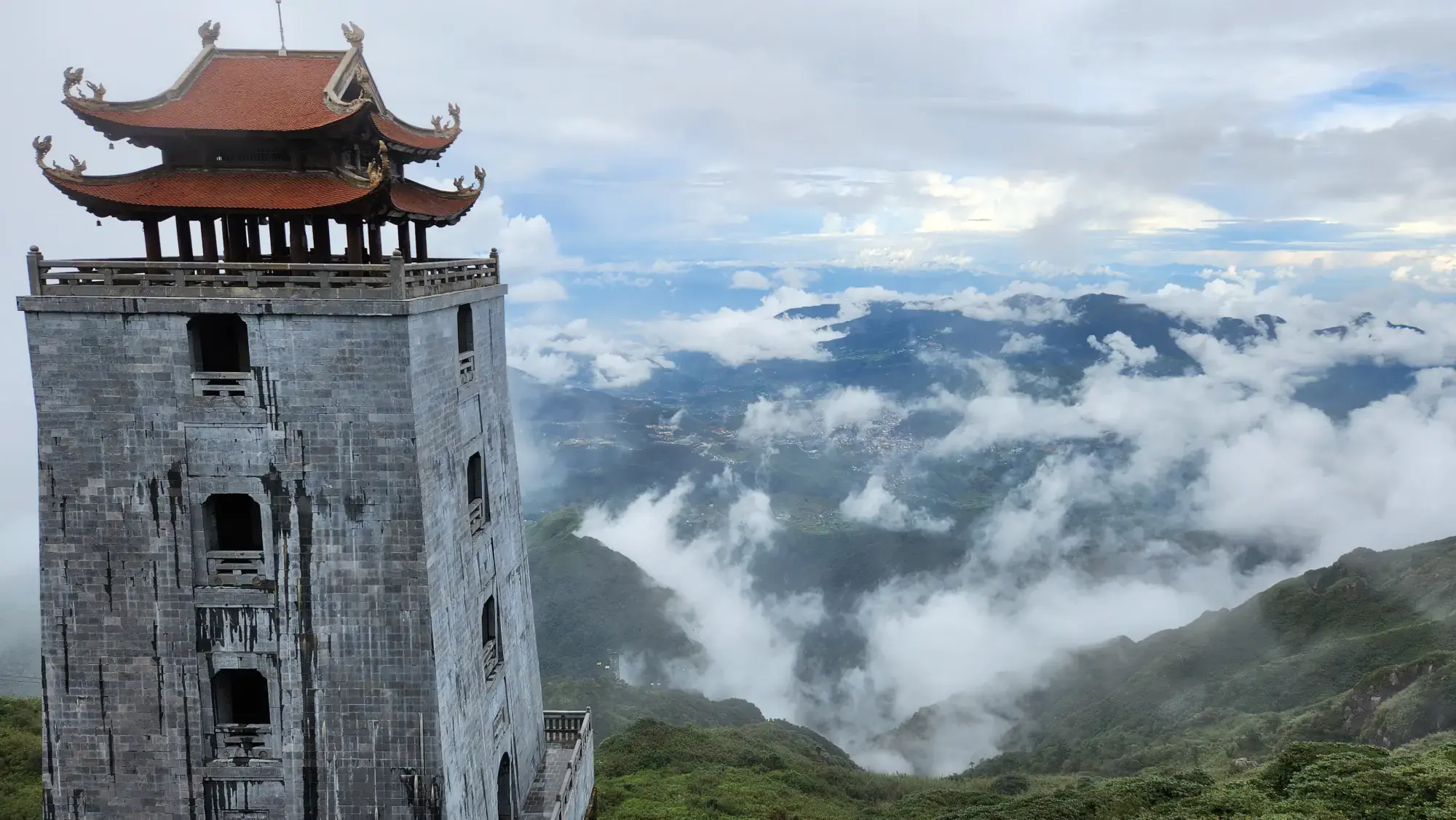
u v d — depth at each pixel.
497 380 38.34
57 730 29.34
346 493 28.50
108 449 28.17
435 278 31.08
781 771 85.50
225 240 30.70
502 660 37.44
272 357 27.91
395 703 29.20
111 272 27.45
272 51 32.56
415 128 36.09
